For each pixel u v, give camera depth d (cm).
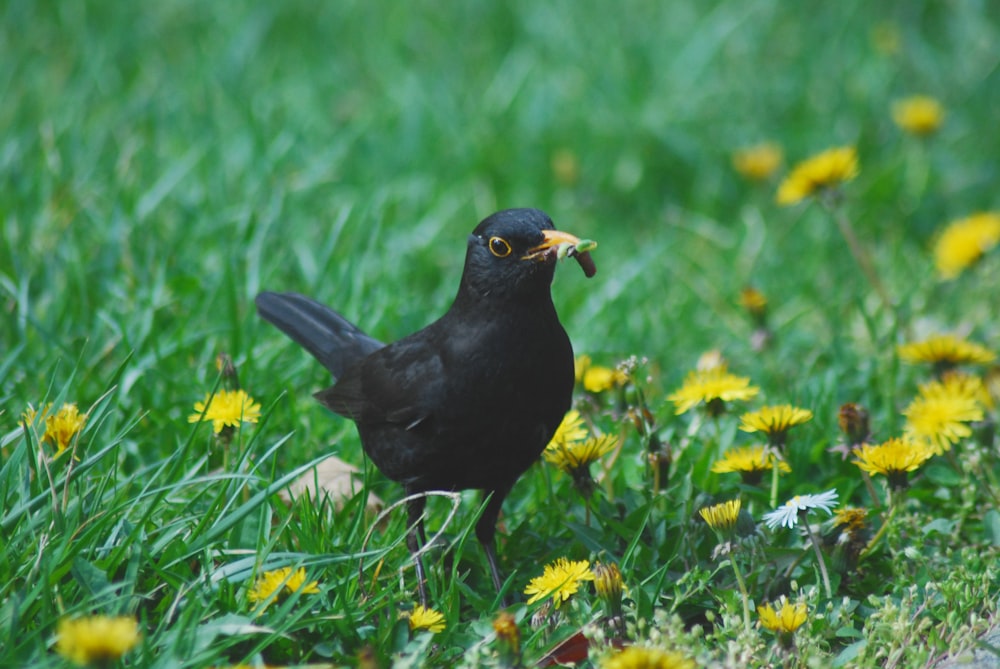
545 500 827
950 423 751
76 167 1227
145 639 545
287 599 606
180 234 1153
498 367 685
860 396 997
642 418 786
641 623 610
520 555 766
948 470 822
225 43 1598
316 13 1691
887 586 707
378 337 1037
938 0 1677
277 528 657
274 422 881
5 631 558
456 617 645
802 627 621
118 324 955
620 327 1136
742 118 1512
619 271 1210
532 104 1479
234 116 1420
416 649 582
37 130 1297
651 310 1190
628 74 1524
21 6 1630
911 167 1429
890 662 617
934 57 1580
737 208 1427
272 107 1456
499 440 702
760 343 1027
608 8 1659
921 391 836
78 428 665
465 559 740
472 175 1395
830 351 1070
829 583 678
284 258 1120
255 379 923
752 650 600
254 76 1553
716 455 841
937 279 1220
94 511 640
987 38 1620
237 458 729
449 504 810
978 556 721
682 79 1545
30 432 650
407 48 1638
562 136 1458
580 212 1391
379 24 1672
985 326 1137
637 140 1459
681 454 840
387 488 837
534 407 698
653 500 728
